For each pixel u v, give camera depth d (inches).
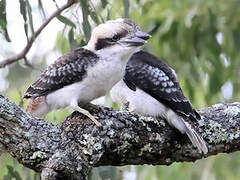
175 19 519.5
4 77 455.8
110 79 335.0
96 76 332.5
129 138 321.4
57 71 337.7
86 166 306.0
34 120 309.1
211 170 505.4
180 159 340.5
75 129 313.1
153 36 515.5
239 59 527.5
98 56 335.3
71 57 337.1
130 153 325.7
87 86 333.7
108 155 321.1
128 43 336.5
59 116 430.3
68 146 307.0
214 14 515.8
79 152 307.1
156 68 386.9
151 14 519.8
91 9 385.7
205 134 342.0
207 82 515.2
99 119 319.6
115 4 453.4
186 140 339.3
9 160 409.1
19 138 303.4
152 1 520.4
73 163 302.0
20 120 304.3
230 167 507.8
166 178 498.6
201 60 515.2
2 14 379.6
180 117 349.7
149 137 327.6
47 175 297.3
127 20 345.4
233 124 346.0
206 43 517.0
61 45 464.4
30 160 303.9
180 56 516.4
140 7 510.3
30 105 349.1
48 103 345.1
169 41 520.1
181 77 510.0
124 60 338.6
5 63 403.9
